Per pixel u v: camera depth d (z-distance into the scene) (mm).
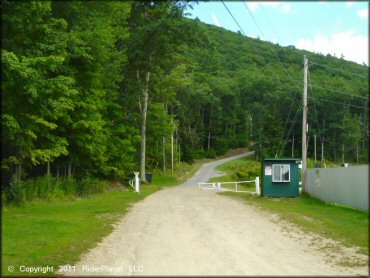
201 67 100500
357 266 8562
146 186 39844
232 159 91062
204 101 94000
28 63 16547
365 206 16734
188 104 90188
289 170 25938
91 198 24656
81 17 23922
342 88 28250
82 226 13570
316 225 14008
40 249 10234
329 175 22078
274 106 50062
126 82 35562
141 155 44125
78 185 25719
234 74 99375
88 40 22328
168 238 11562
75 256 9586
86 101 23938
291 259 9125
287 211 17875
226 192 31125
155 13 33531
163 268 7977
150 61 34062
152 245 10594
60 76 18391
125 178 36281
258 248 10336
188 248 10195
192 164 85312
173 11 30938
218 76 101000
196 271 7629
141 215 16625
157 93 45906
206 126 105312
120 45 32562
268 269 7945
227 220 15195
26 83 16578
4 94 17219
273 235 12234
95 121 24297
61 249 10250
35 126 18875
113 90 30938
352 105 30812
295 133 47219
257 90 61375
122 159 33125
